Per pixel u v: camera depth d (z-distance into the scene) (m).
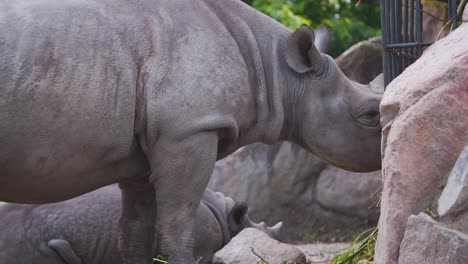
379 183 22.11
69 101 11.92
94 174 12.64
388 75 15.12
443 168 10.71
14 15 11.91
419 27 14.56
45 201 12.77
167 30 12.79
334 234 22.28
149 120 12.51
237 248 15.52
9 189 12.30
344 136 14.23
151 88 12.49
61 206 16.27
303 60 14.12
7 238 15.92
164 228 12.88
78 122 12.01
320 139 14.27
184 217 12.86
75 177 12.44
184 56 12.75
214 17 13.42
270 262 15.02
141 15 12.75
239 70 13.20
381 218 11.11
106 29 12.37
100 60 12.19
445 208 10.32
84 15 12.30
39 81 11.73
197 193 12.82
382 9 15.12
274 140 14.03
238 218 17.66
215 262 15.62
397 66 15.18
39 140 11.86
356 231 22.22
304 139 14.39
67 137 12.01
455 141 10.68
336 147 14.27
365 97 14.25
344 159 14.35
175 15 12.98
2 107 11.54
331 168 22.47
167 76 12.57
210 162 12.77
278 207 22.64
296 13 34.75
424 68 11.33
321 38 15.25
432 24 22.14
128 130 12.46
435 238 10.04
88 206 16.36
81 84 12.00
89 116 12.07
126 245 14.53
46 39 11.88
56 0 12.30
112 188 16.80
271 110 13.90
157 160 12.69
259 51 13.87
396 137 10.83
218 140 13.28
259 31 14.05
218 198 18.11
